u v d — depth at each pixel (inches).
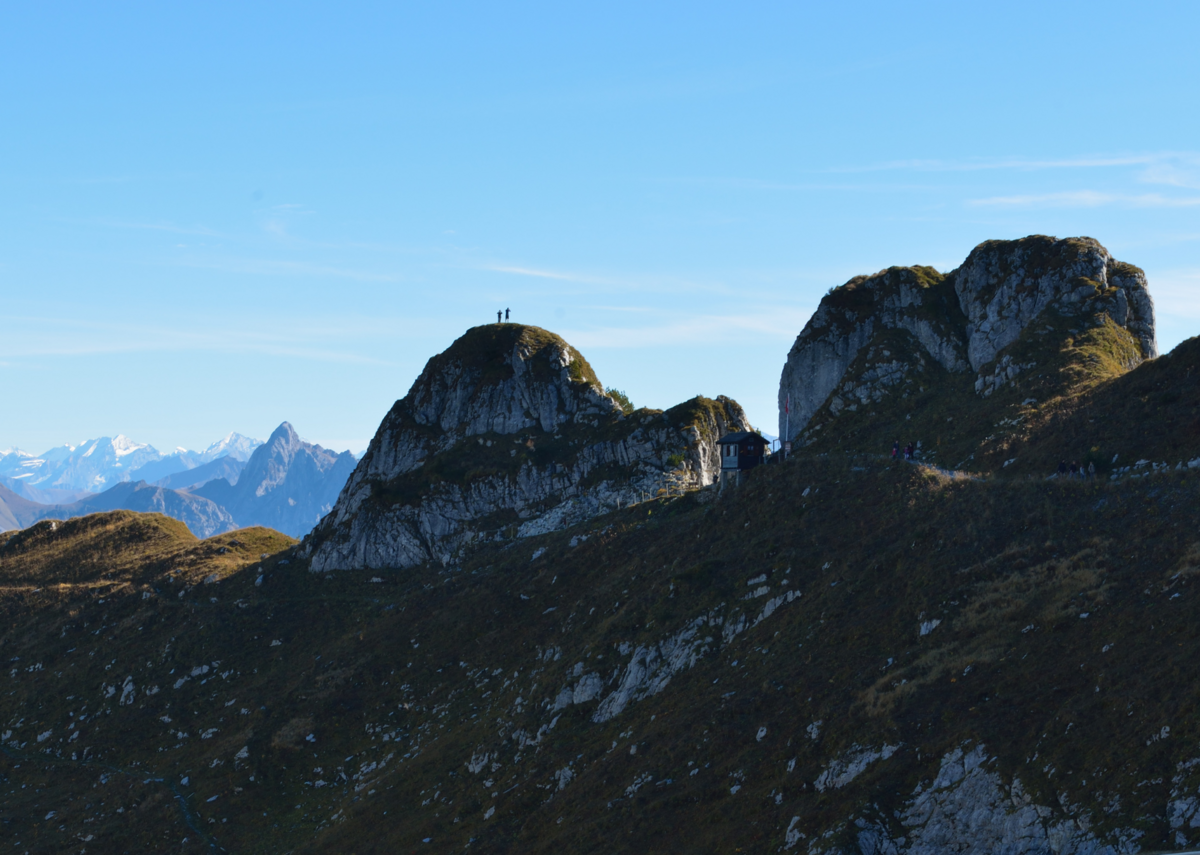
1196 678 1630.2
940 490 2864.2
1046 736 1716.3
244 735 3934.5
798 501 3309.5
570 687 3061.0
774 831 1913.1
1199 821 1413.6
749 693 2418.8
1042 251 4323.3
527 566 4441.4
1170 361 3186.5
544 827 2442.2
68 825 3659.0
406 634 4335.6
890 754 1898.4
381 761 3543.3
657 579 3457.2
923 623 2287.2
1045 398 3533.5
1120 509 2332.7
